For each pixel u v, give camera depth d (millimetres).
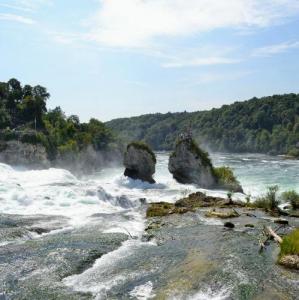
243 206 39062
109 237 27000
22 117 120250
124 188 56156
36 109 121500
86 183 49812
